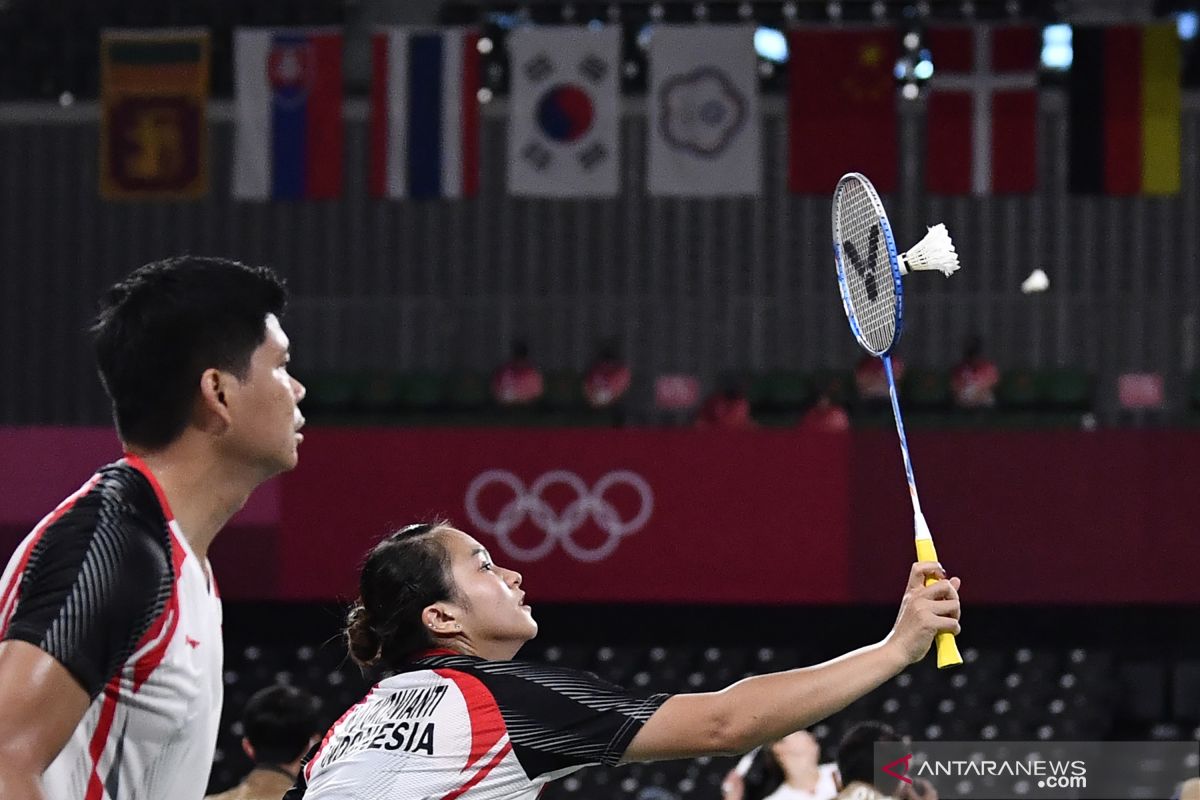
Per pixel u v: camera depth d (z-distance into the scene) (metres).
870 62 24.78
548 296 30.25
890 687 21.42
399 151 25.03
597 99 24.92
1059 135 29.72
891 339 5.37
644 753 4.55
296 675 21.67
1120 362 29.20
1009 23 26.31
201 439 3.87
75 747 3.65
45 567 3.57
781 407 25.47
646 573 19.39
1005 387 24.92
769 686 4.46
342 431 19.77
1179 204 29.50
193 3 31.17
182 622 3.75
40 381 30.44
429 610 5.25
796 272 29.95
